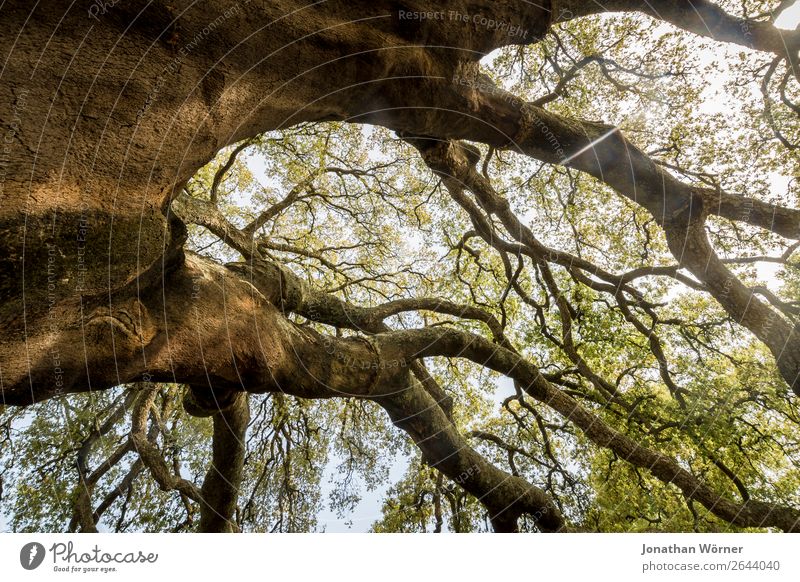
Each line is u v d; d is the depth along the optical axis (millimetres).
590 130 8180
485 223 12109
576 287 13969
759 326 9000
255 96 4238
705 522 10875
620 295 12383
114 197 3359
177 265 4688
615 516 11281
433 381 10203
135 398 11656
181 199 8594
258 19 4004
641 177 8789
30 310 3209
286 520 13297
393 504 13492
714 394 11773
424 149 8797
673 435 11242
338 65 4707
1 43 2863
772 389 11672
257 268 6500
